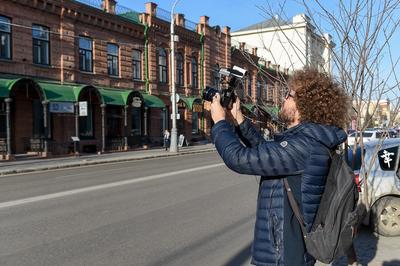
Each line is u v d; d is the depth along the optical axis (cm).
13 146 2528
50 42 2702
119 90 3241
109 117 3206
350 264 427
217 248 635
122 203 990
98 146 3052
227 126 259
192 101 3975
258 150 242
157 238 687
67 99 2627
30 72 2561
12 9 2455
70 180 1480
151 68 3584
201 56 4259
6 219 828
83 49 2961
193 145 3950
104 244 654
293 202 242
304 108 250
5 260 581
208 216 848
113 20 3181
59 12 2741
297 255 240
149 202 1002
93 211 899
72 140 2762
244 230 738
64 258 589
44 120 2502
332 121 249
